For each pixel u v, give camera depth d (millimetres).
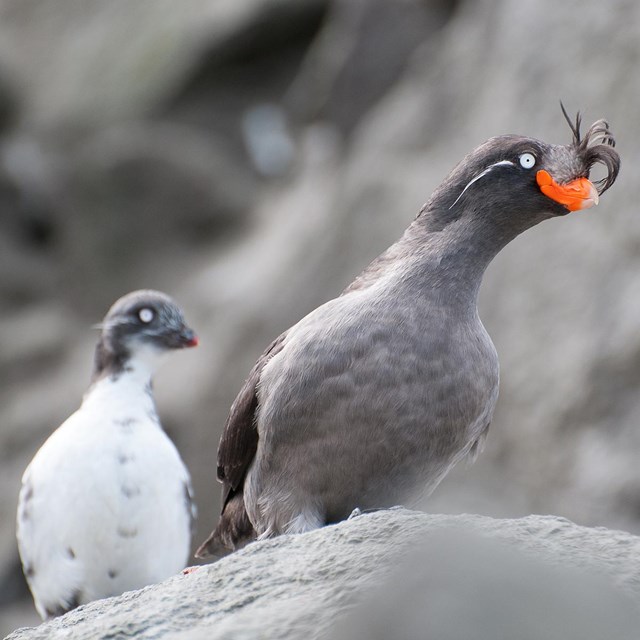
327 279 17266
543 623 4582
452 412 6480
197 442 16938
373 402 6395
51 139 23953
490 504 13930
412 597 4742
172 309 10039
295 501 6672
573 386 14047
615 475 13453
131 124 23500
